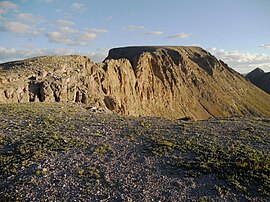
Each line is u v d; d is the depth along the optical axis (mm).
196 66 170750
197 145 21328
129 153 20188
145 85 108125
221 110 149000
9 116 29297
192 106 134500
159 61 129875
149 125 27562
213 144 21594
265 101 194750
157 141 22312
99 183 16062
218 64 193250
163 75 122188
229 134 24578
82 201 14453
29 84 46250
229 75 194875
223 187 15500
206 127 27094
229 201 14320
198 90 150750
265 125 28172
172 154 19891
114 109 69250
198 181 16250
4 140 22297
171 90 124625
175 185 15859
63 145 21188
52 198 14719
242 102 171750
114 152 20297
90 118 29906
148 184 15977
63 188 15594
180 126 27375
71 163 18406
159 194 15016
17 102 41250
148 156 19656
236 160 18328
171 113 116750
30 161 18641
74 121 28062
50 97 46000
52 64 58938
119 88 88125
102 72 79062
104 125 27000
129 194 14992
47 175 16906
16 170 17578
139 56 111438
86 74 67125
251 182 15828
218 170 17297
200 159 18844
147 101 108000
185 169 17672
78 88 55062
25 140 22062
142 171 17484
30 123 26875
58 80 50000
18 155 19594
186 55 188625
